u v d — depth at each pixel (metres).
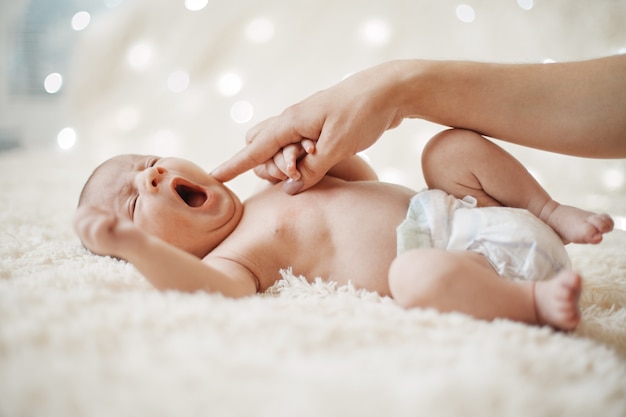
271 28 2.59
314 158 1.01
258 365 0.58
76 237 1.33
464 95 0.99
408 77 0.99
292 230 1.04
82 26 2.75
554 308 0.76
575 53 2.22
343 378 0.56
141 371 0.57
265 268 1.03
